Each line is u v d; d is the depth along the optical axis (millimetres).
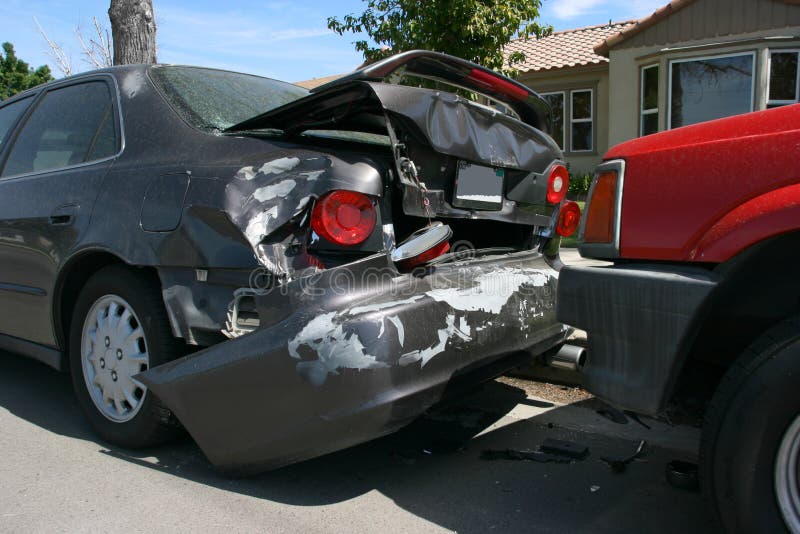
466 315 2629
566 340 3463
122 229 2951
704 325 2482
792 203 1854
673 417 3352
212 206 2609
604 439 3271
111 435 3186
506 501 2688
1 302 3838
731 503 1947
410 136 2693
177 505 2662
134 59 6867
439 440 3285
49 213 3355
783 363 1856
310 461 3094
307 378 2316
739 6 13383
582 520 2527
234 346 2471
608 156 2350
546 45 17688
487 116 2992
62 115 3771
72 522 2529
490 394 3902
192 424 2631
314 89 2674
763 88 13297
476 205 2949
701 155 2070
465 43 7867
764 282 2203
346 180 2516
